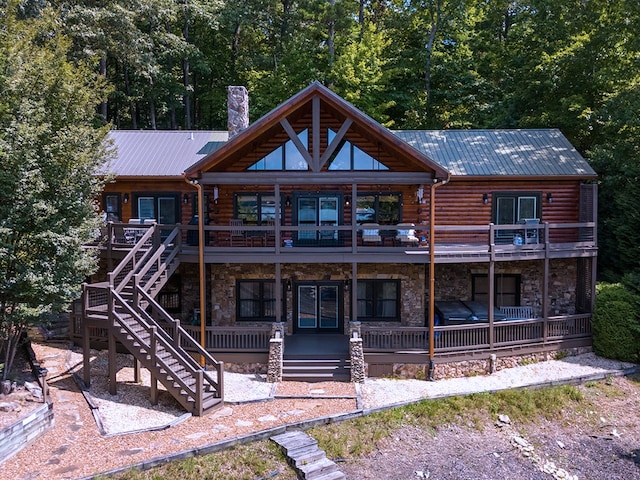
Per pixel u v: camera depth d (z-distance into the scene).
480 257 15.69
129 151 19.41
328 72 28.58
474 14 31.39
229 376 14.82
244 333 15.16
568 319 16.95
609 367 16.03
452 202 18.27
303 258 15.25
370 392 13.75
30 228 12.29
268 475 10.01
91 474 9.27
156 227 15.83
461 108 31.14
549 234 18.61
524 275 18.56
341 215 17.19
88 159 13.38
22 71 12.71
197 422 11.67
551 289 18.81
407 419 12.46
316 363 14.86
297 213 17.23
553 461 11.76
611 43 22.23
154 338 12.50
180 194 18.34
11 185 11.72
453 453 11.59
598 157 22.14
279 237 15.30
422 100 31.09
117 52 27.06
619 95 20.39
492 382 14.82
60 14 24.44
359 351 14.51
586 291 18.06
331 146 15.14
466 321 16.36
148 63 28.30
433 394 13.74
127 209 18.45
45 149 12.29
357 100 27.69
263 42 38.00
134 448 10.30
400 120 32.28
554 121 25.03
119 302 13.36
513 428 12.79
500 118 27.38
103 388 13.39
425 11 30.83
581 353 17.20
